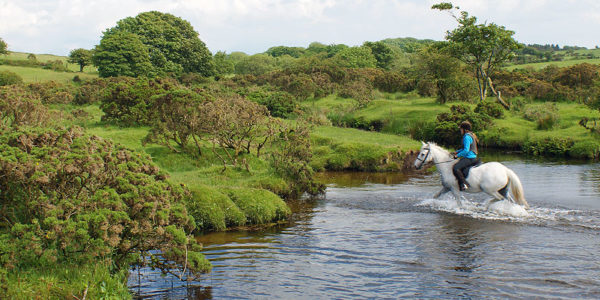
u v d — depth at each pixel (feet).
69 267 22.75
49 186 24.62
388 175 69.56
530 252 29.99
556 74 171.83
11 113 55.57
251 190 43.62
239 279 26.05
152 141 65.16
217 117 61.21
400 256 29.89
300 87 168.96
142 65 239.09
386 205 46.37
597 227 36.01
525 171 68.49
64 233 21.54
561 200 46.75
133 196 23.95
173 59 271.49
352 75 207.41
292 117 126.93
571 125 105.91
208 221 37.99
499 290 23.86
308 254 30.83
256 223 39.91
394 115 130.82
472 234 34.65
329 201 49.34
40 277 21.15
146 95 90.07
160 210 24.54
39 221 23.97
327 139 87.56
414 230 36.32
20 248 21.34
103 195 23.54
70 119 91.09
